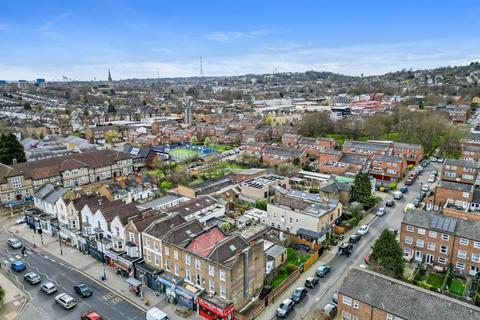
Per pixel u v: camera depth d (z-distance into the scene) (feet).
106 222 193.57
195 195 266.77
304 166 368.07
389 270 164.86
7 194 278.67
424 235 186.39
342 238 216.13
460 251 176.65
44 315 149.18
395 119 511.81
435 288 160.76
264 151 397.80
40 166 309.83
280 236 211.41
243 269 147.54
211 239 167.53
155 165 385.50
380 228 229.04
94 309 152.76
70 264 191.01
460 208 236.84
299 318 145.69
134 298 160.45
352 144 384.88
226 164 394.52
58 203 227.81
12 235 228.43
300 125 535.60
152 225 174.19
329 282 171.32
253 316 145.69
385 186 306.96
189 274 157.17
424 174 344.69
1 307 153.89
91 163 342.03
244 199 269.64
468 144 399.24
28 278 173.27
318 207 216.74
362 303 130.41
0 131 501.56
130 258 178.29
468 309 116.57
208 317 144.97
